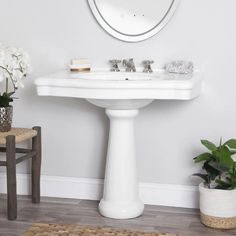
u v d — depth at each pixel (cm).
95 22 397
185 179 399
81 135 412
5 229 358
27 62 380
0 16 411
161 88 338
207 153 362
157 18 385
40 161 404
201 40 383
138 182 404
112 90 341
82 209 394
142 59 393
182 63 380
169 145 398
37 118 418
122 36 392
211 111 389
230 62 381
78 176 417
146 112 397
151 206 401
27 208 395
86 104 408
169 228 362
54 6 402
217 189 359
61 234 351
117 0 389
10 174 368
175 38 386
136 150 404
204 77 386
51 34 405
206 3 378
